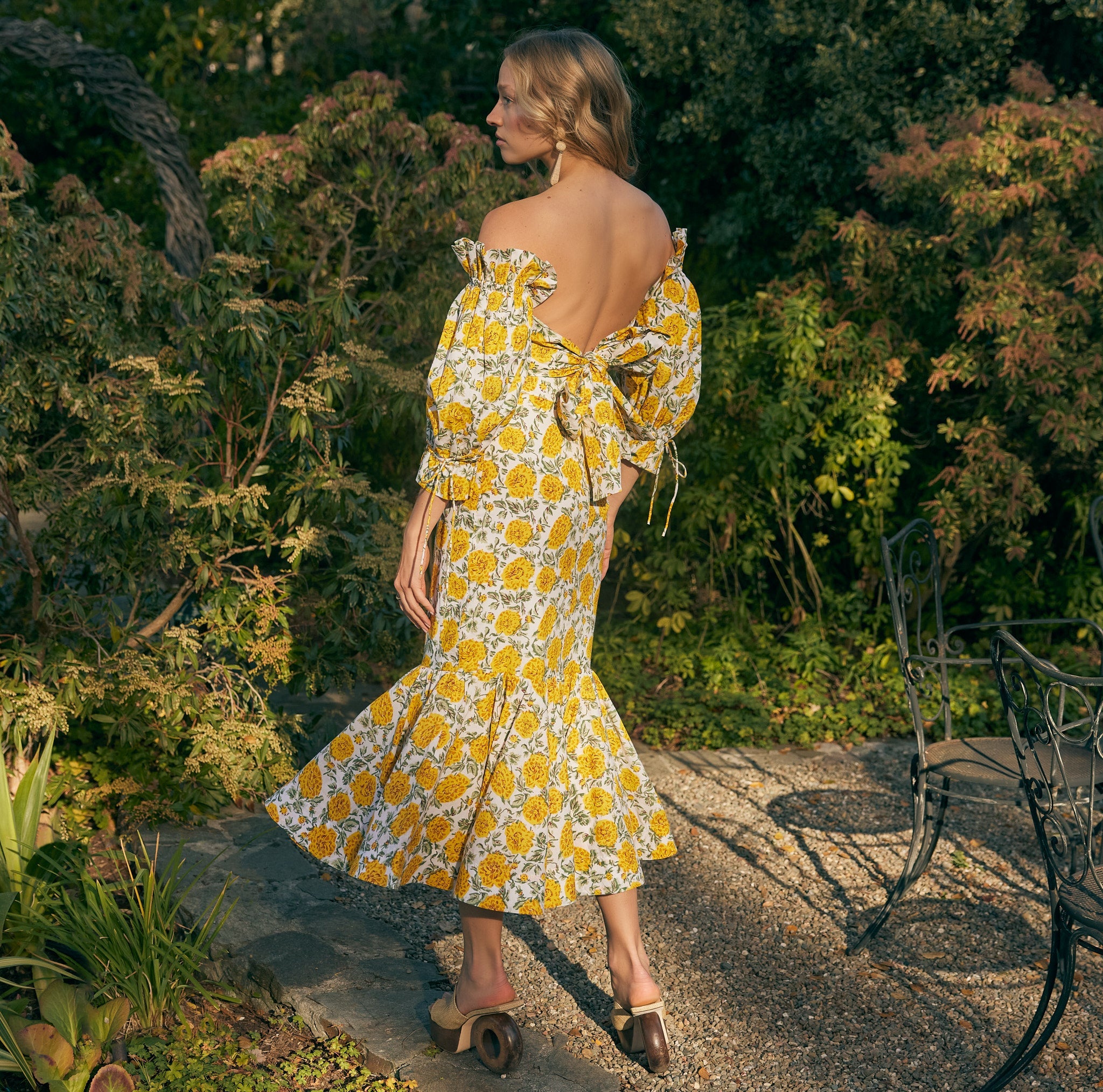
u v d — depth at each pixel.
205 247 6.68
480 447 2.19
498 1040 2.41
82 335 3.60
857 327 5.61
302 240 5.84
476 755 2.28
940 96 5.90
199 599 3.90
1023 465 5.28
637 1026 2.47
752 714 5.16
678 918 3.32
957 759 3.07
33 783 3.05
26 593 3.90
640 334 2.40
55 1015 2.41
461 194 5.50
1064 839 2.35
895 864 3.71
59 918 2.79
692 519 5.72
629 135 2.29
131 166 9.23
